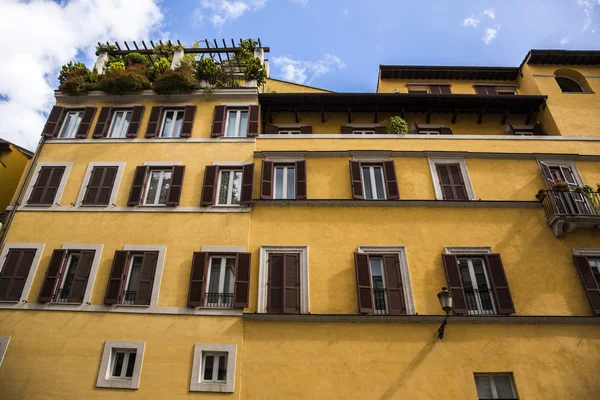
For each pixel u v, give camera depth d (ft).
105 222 53.42
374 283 49.44
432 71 77.15
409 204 54.03
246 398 42.83
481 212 53.67
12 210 54.54
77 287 49.11
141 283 49.01
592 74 70.85
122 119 63.16
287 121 67.10
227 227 52.65
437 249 51.03
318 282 48.98
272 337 45.75
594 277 48.83
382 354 44.55
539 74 70.49
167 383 43.57
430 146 59.52
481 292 48.65
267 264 50.29
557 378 43.27
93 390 43.55
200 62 64.95
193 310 47.39
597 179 57.41
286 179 57.72
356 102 65.57
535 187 56.29
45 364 44.91
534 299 47.88
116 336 46.11
